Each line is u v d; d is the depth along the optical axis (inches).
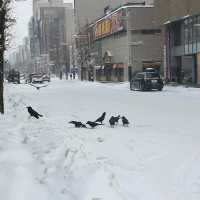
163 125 653.3
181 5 2186.3
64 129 606.2
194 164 369.4
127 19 2987.2
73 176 339.0
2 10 857.5
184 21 2278.5
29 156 442.9
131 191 292.2
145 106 1032.2
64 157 408.2
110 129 605.6
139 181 315.6
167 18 2369.6
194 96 1405.0
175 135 540.4
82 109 960.9
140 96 1466.5
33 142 518.6
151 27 2977.4
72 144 466.3
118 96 1485.0
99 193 287.4
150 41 2982.3
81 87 2432.3
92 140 499.5
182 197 279.7
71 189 312.0
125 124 645.9
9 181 351.6
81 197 288.8
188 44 2237.9
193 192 289.9
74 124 650.8
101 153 418.0
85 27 4158.5
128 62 2994.6
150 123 682.2
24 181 348.8
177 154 413.7
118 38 3250.5
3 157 441.7
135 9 2979.8
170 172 342.6
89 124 623.8
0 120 756.6
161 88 1847.9
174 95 1488.7
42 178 354.3
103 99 1320.1
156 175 333.4
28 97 1481.3
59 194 308.2
